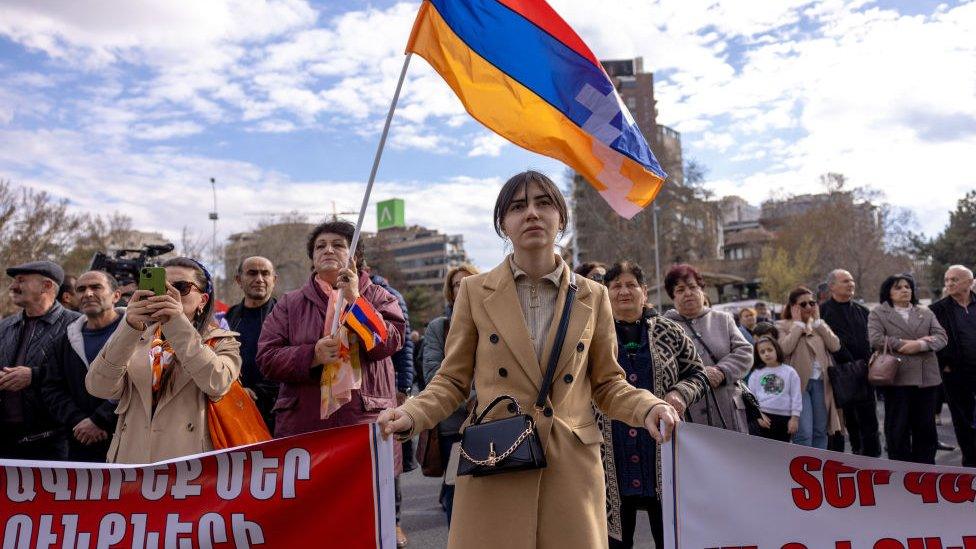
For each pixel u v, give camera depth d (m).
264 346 4.11
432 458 5.07
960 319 7.35
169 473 2.87
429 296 69.44
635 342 3.91
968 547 2.95
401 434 2.40
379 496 2.85
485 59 4.03
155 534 2.83
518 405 2.38
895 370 7.05
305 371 3.90
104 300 4.74
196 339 3.35
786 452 2.94
